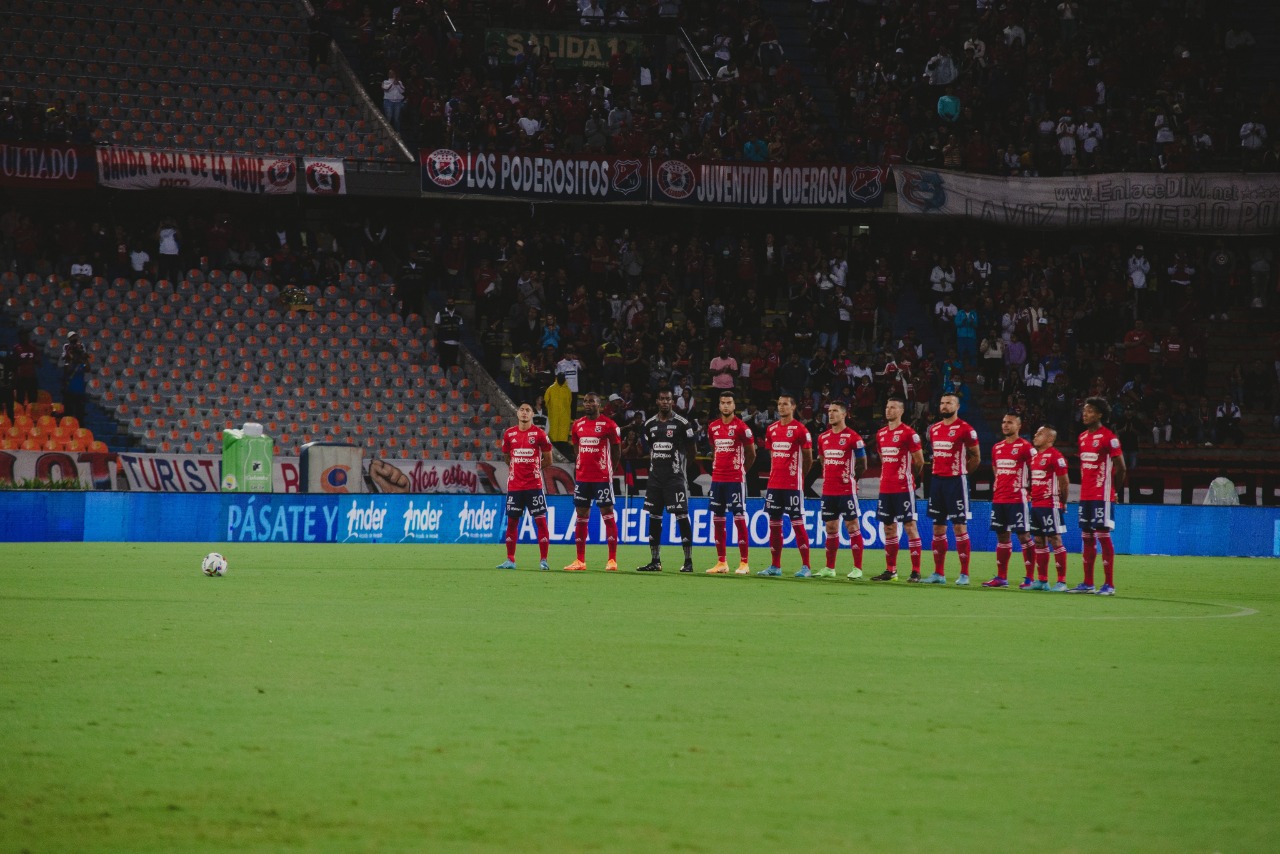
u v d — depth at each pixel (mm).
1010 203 70438
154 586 29719
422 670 18000
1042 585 36594
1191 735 14656
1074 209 70812
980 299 70188
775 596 30906
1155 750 13844
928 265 71938
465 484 58031
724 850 10102
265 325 63156
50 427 56125
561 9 76625
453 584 32062
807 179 68312
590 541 52969
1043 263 74062
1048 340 67375
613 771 12438
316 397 61469
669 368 63125
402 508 51188
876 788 12039
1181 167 72250
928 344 70688
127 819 10664
